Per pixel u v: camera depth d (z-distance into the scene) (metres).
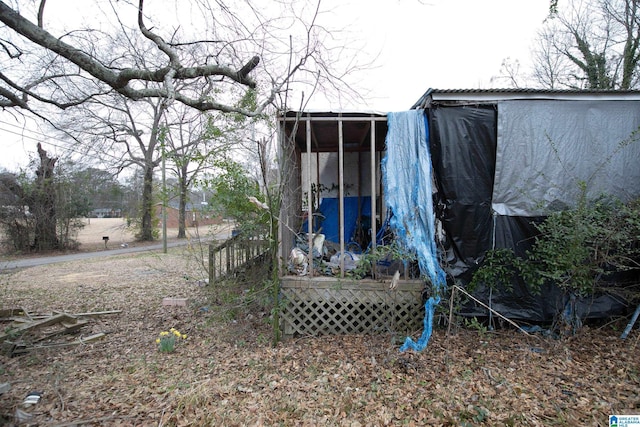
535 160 5.04
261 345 5.11
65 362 4.68
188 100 6.77
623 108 5.14
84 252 19.33
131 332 5.96
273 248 5.02
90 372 4.38
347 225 8.91
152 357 4.83
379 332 5.29
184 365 4.52
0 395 3.73
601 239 4.37
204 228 7.69
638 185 5.08
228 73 6.43
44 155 19.17
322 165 9.09
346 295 5.29
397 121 5.16
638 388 3.56
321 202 9.00
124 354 4.97
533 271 4.93
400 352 4.61
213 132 6.88
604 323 5.29
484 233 5.05
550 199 5.03
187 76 6.41
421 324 5.20
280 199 5.10
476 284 5.04
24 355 4.94
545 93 5.05
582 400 3.40
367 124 6.27
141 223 23.52
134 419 3.29
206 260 12.30
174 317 6.70
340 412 3.36
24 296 8.55
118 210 24.55
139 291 8.98
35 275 11.66
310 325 5.36
